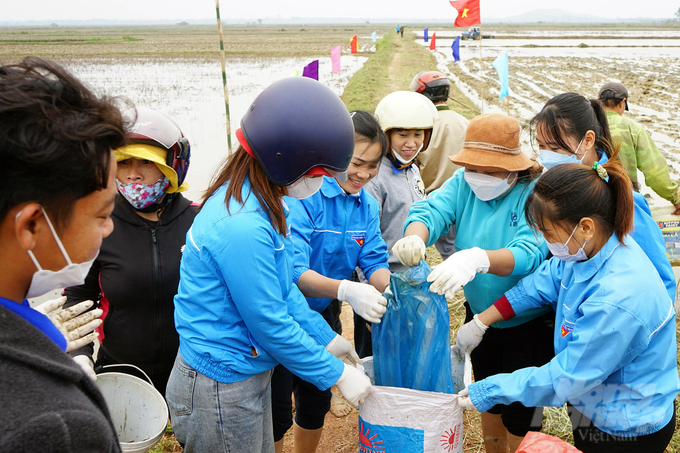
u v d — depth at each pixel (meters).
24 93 0.87
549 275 2.30
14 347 0.88
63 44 53.06
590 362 1.86
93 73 26.89
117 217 2.52
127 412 2.24
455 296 4.72
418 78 4.85
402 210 3.21
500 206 2.54
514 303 2.36
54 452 0.84
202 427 1.95
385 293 2.25
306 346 1.91
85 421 0.90
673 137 12.34
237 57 37.47
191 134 12.55
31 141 0.87
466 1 6.66
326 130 1.76
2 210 0.91
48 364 0.89
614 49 47.75
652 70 28.69
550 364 1.96
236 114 15.04
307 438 2.80
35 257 0.98
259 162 1.80
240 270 1.77
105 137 0.97
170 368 2.70
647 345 1.85
